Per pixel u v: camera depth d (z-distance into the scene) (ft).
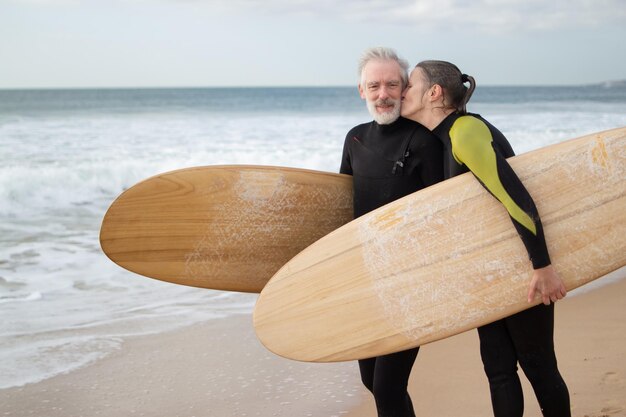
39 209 29.09
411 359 8.14
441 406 10.71
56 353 13.38
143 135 59.00
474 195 7.75
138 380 12.18
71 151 46.32
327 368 12.76
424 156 8.25
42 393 11.59
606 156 7.59
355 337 8.07
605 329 14.05
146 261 9.40
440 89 8.06
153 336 14.47
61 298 16.98
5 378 12.16
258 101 139.95
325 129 66.85
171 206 9.33
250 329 15.05
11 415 10.77
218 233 9.53
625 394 10.52
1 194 30.73
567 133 62.03
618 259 7.52
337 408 11.01
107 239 9.20
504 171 7.27
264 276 9.76
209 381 12.15
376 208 8.54
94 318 15.56
